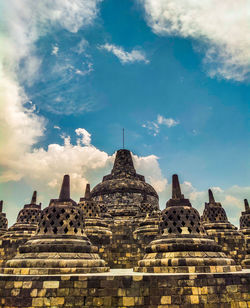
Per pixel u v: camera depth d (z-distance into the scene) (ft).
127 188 141.18
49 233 55.67
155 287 43.42
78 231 58.54
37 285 42.78
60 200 61.05
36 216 106.01
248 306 43.91
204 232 60.95
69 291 42.45
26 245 54.34
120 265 81.00
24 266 48.98
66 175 65.67
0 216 115.03
